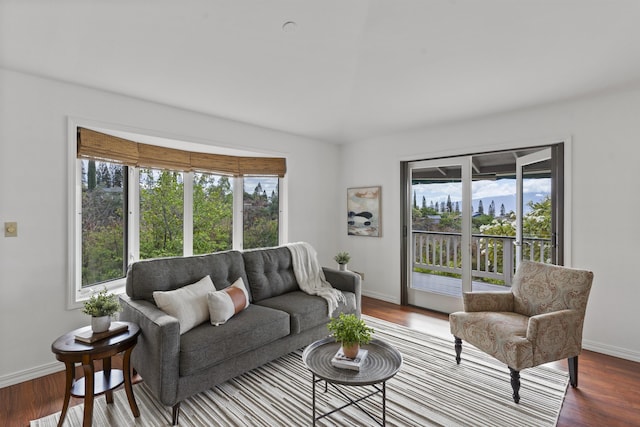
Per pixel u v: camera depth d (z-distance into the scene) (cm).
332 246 504
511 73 271
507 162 441
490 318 246
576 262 305
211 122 357
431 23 233
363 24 245
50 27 206
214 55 257
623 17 202
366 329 199
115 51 234
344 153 507
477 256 475
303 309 282
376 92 336
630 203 279
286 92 329
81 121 267
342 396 222
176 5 206
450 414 202
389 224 454
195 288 250
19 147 239
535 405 211
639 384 238
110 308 197
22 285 241
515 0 202
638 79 263
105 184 310
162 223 362
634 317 278
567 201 308
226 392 228
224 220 418
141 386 234
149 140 327
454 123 390
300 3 219
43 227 250
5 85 233
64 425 191
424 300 428
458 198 398
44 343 251
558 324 219
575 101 306
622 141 282
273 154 423
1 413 203
